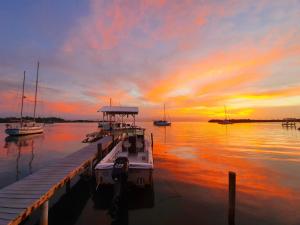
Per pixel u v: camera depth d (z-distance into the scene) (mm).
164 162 14820
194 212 7020
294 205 7562
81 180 10531
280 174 11672
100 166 8391
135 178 8398
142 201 7902
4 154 19844
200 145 24547
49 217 6816
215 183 10000
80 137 38500
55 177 7406
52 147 24688
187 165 13844
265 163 14547
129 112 24172
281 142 27781
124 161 7949
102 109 23688
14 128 38125
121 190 7535
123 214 6926
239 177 11055
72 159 10555
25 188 6250
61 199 8219
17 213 4680
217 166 13586
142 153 12250
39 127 44031
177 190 9047
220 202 7805
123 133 25797
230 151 19906
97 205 7680
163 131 55906
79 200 8117
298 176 11250
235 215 6789
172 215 6832
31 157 18281
